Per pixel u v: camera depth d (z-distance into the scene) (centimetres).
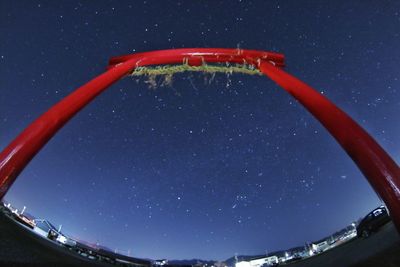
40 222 3378
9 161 394
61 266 1669
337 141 415
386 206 334
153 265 4597
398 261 1098
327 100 459
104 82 597
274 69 621
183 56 721
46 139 440
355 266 1314
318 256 2880
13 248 1620
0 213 2709
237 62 722
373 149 365
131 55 717
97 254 3716
